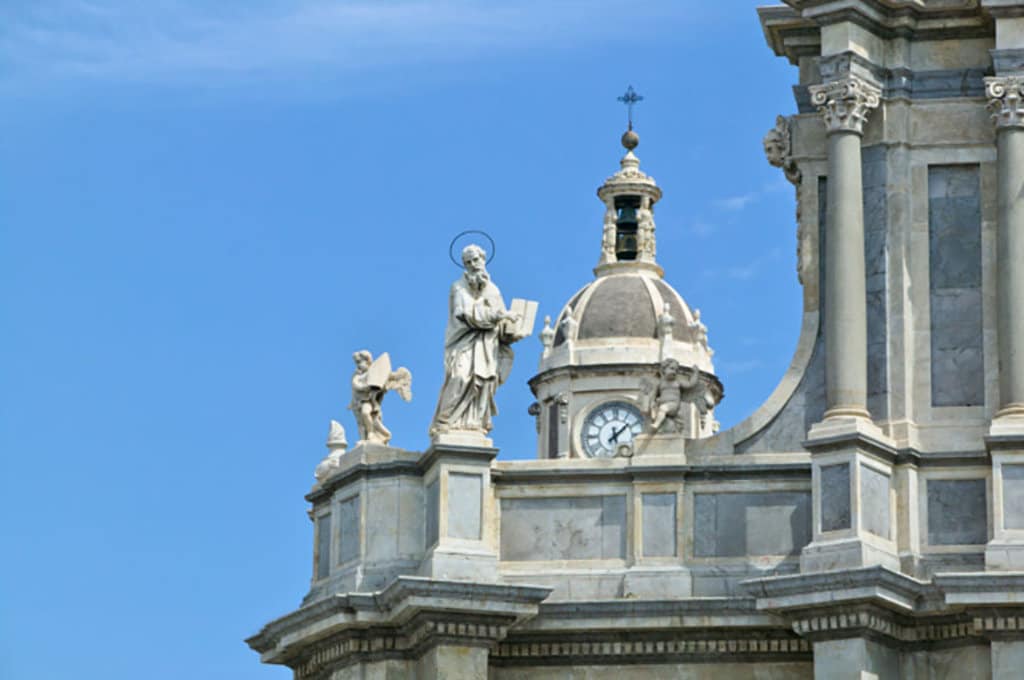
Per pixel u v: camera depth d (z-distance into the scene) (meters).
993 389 71.06
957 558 70.12
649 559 71.50
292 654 73.81
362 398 73.12
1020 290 70.50
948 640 69.62
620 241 119.75
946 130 72.31
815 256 72.94
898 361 71.44
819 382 72.06
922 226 72.06
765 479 71.50
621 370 113.25
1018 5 71.38
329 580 72.75
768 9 73.75
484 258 72.06
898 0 72.19
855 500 69.56
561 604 70.75
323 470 74.88
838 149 71.69
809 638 69.44
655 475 71.75
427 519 71.69
